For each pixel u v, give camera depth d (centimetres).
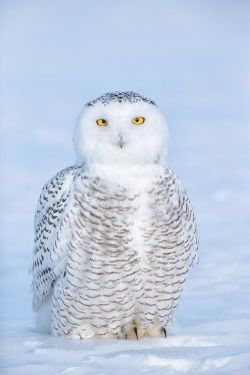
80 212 964
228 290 1300
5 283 1405
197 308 1168
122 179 959
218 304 1196
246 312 1128
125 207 956
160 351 870
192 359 832
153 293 987
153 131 971
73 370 813
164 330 1020
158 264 973
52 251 991
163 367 819
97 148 965
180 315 1116
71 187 988
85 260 965
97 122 970
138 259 966
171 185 977
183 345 931
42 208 1034
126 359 846
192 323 1059
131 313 995
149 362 837
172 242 973
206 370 803
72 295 979
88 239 961
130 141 957
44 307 1043
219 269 1466
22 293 1329
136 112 967
